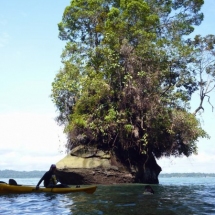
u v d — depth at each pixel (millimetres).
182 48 27672
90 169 24734
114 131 26344
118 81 27594
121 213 9562
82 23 32844
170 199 13414
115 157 26266
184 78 29531
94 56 29141
